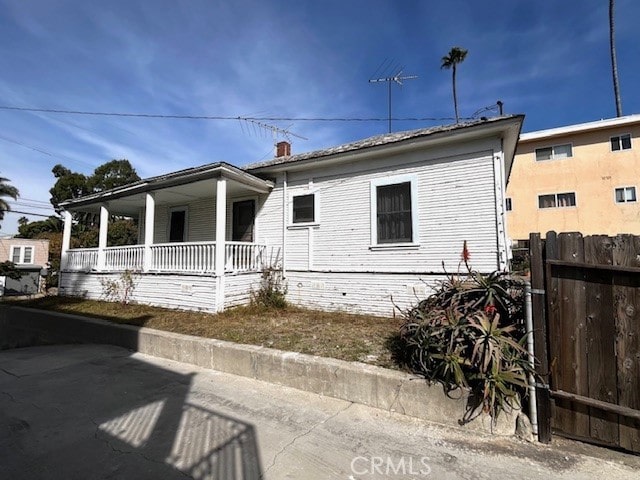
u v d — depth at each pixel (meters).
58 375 4.85
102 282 10.45
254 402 3.73
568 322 2.80
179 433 3.05
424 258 7.15
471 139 6.79
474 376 2.98
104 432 3.10
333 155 7.88
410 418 3.29
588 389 2.70
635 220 16.02
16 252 28.20
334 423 3.21
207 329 6.07
